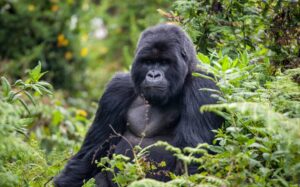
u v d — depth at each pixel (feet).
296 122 35.76
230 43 53.83
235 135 39.83
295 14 51.19
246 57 47.37
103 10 131.44
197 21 54.60
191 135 47.75
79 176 50.85
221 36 55.11
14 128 38.24
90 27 130.31
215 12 54.44
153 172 45.03
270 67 49.78
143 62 48.93
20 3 107.04
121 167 41.52
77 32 112.78
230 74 43.62
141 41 49.55
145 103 50.88
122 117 51.80
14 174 43.06
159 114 50.37
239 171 38.04
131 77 50.01
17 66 97.04
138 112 50.98
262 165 39.60
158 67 48.44
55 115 71.20
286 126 34.83
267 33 52.29
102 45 129.90
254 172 39.45
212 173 38.47
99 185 49.90
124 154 49.70
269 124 34.42
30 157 39.75
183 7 54.44
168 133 50.29
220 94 46.85
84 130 67.72
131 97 51.90
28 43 104.99
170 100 50.11
